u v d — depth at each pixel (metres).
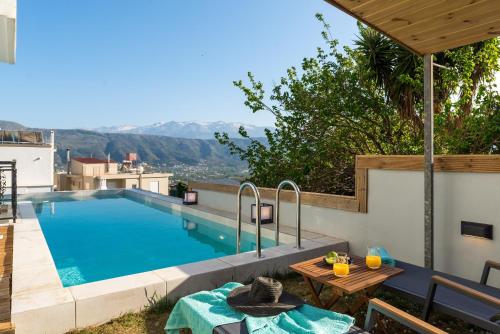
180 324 2.27
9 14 4.45
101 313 2.56
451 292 2.31
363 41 6.64
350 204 4.28
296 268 2.63
